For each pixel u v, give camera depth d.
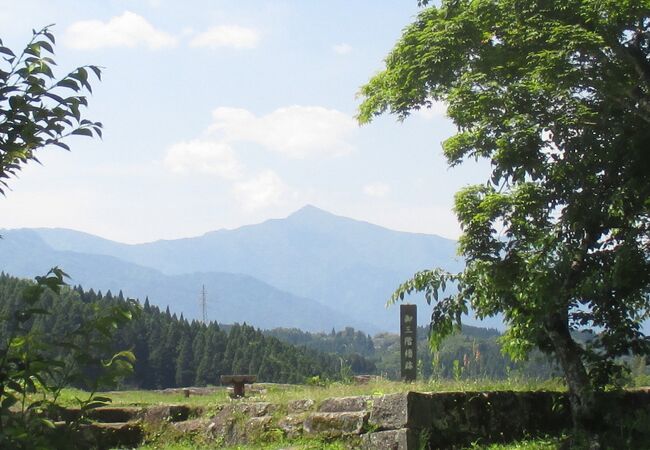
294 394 13.72
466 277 12.44
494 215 12.17
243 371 58.31
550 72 11.69
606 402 12.83
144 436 13.49
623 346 13.22
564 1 12.12
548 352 13.75
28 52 3.47
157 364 59.06
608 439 12.30
